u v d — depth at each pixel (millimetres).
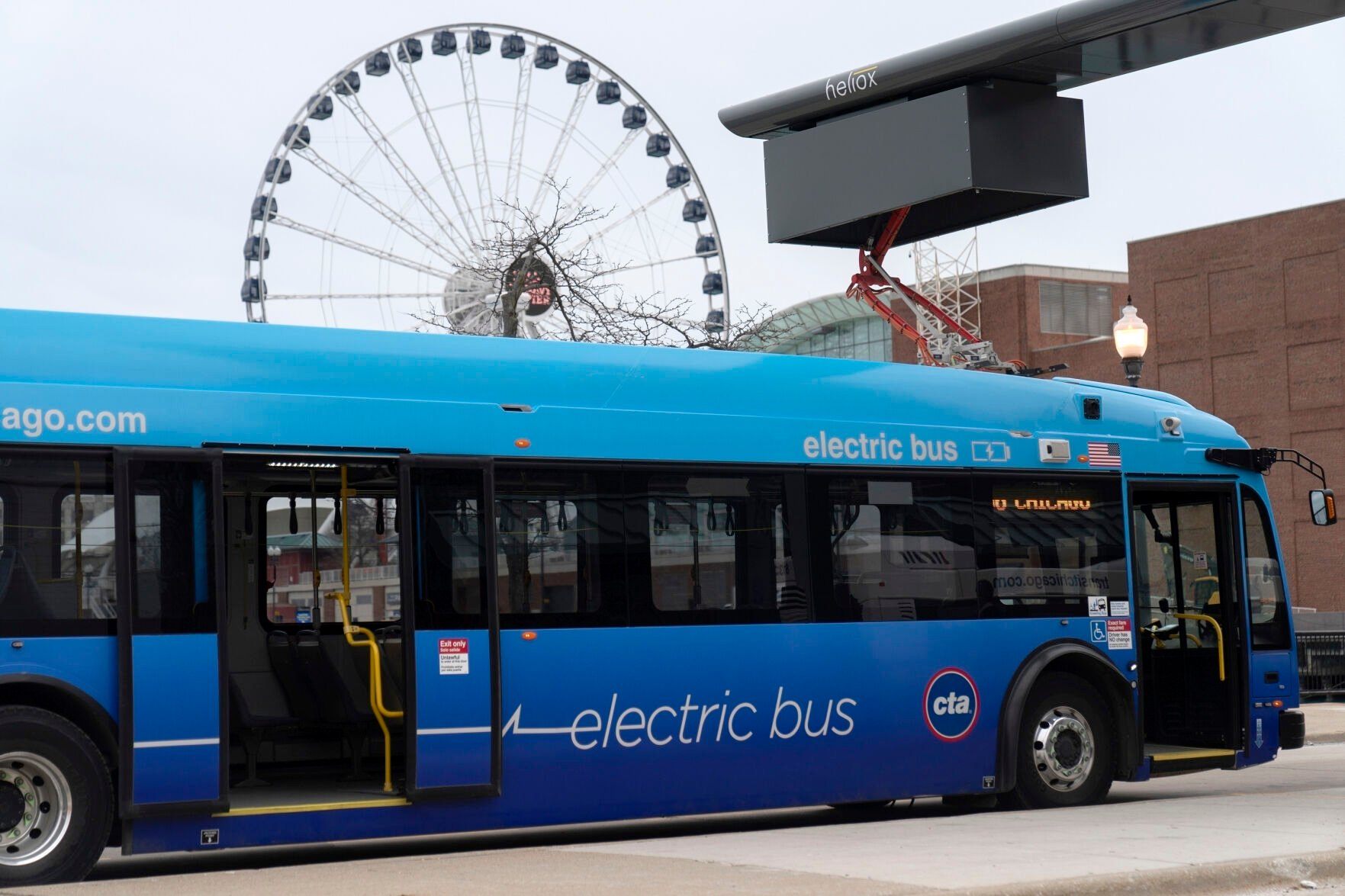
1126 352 18766
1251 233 63438
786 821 13750
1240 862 8688
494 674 10695
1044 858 8992
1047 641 13219
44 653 9375
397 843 12422
